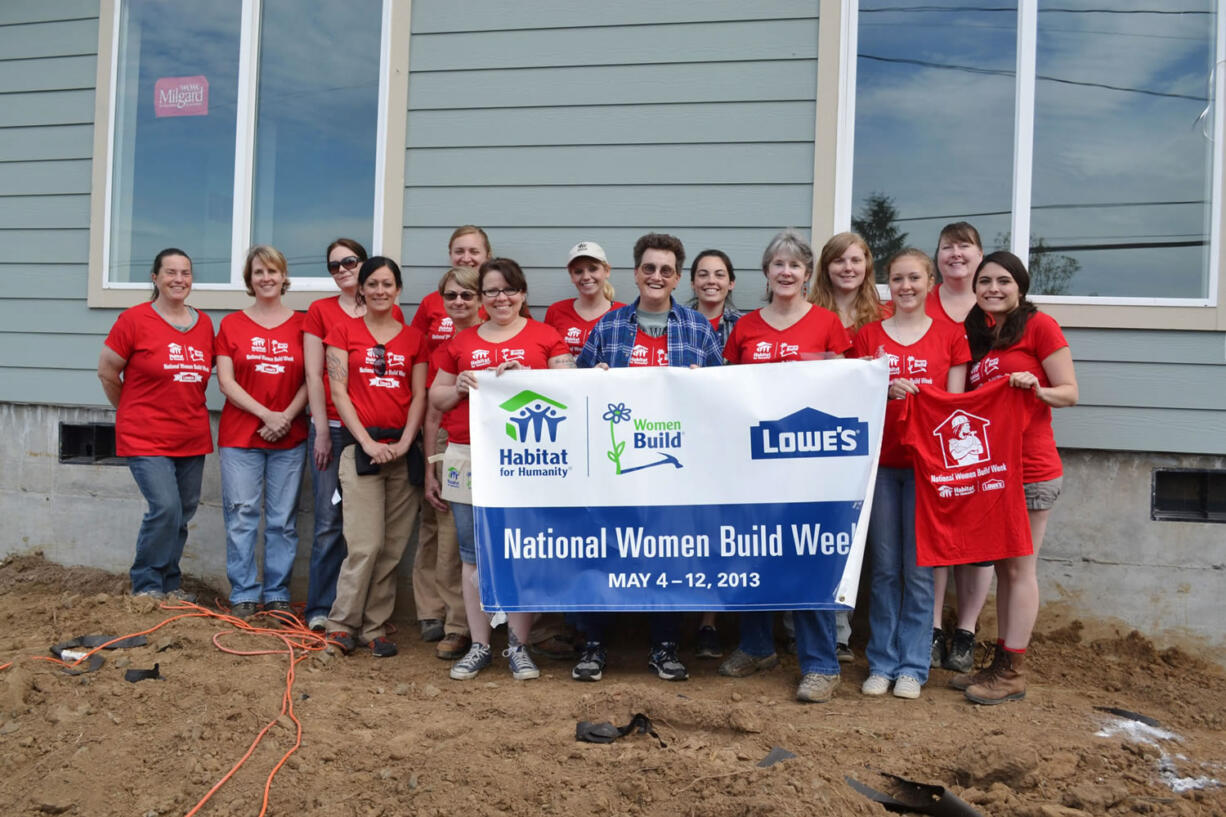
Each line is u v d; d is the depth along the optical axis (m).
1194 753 4.05
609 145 5.93
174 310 5.77
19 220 6.90
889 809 3.59
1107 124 5.60
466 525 4.96
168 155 6.84
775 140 5.74
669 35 5.86
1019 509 4.43
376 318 5.41
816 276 5.38
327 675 4.89
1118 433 5.42
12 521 6.90
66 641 4.96
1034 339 4.60
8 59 6.91
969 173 5.71
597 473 4.77
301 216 6.59
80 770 3.95
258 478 5.75
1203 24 5.51
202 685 4.53
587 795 3.64
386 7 6.24
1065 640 5.49
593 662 4.89
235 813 3.71
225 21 6.74
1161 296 5.53
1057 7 5.63
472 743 4.00
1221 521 5.35
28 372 6.89
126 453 5.67
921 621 4.68
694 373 4.72
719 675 4.98
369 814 3.62
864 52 5.75
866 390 4.59
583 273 5.33
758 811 3.39
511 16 6.05
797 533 4.65
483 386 4.79
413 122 6.19
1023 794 3.70
